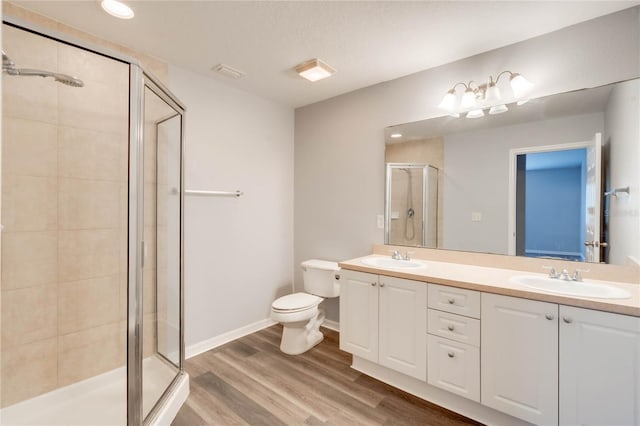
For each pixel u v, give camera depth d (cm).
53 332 186
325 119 319
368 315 223
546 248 204
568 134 195
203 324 265
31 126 176
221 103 275
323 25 194
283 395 204
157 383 192
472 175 231
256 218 308
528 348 161
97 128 200
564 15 183
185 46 218
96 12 181
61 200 188
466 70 232
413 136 259
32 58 174
